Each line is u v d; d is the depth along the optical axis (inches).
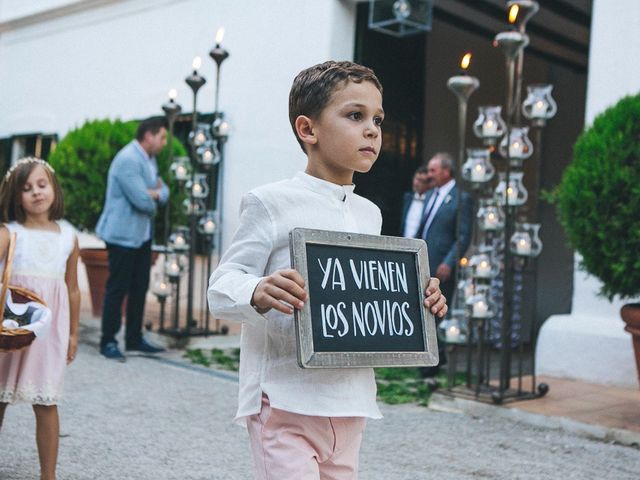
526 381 239.8
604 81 242.4
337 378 73.7
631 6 236.2
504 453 168.2
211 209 330.0
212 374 246.7
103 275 343.6
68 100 457.7
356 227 80.1
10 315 125.0
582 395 219.1
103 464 150.3
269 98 349.7
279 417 73.2
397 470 153.4
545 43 394.6
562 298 413.1
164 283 297.9
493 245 217.6
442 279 268.8
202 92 378.0
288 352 73.7
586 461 164.1
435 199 277.7
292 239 71.1
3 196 137.6
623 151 179.9
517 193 213.6
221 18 372.5
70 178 335.3
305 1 335.3
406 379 254.4
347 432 75.7
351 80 73.9
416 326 79.1
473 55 425.4
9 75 501.0
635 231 175.0
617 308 239.8
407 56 353.4
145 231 271.6
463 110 220.4
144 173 269.1
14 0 488.4
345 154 73.8
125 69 422.6
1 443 161.3
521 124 425.4
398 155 351.3
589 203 182.5
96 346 287.3
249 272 75.5
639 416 194.4
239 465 153.4
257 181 353.7
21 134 487.2
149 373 243.6
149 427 180.4
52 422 132.5
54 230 140.7
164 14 401.4
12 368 130.8
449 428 189.2
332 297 72.7
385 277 77.8
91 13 442.3
